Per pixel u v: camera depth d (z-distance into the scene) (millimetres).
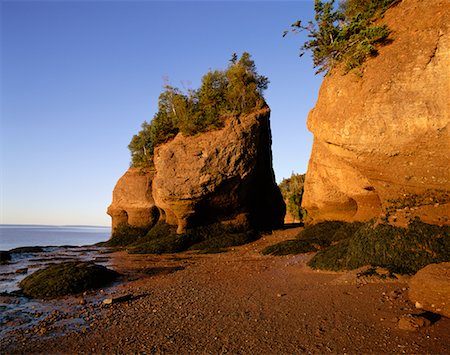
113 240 36906
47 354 7504
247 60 30797
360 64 12352
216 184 26984
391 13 12484
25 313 11188
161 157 28734
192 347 7184
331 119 12906
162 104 34156
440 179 10859
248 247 24281
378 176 12641
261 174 31719
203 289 12609
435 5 10805
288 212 51375
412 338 6344
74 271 15547
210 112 28734
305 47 14758
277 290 10992
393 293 8664
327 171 18672
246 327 7977
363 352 6133
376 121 11352
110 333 8555
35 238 98125
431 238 10625
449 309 6953
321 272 12586
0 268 22391
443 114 9898
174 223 32062
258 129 28703
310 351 6422
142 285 14805
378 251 11398
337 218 20969
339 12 14516
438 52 10117
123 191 39031
